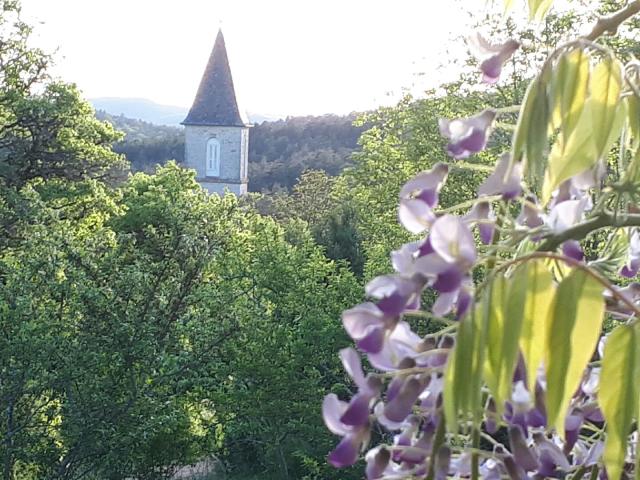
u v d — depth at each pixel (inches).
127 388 382.3
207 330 419.2
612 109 47.7
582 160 47.8
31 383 360.8
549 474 56.0
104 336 378.0
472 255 44.1
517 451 51.2
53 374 361.1
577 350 43.3
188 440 486.9
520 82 532.7
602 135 47.5
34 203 653.9
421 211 47.6
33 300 378.9
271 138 2514.8
